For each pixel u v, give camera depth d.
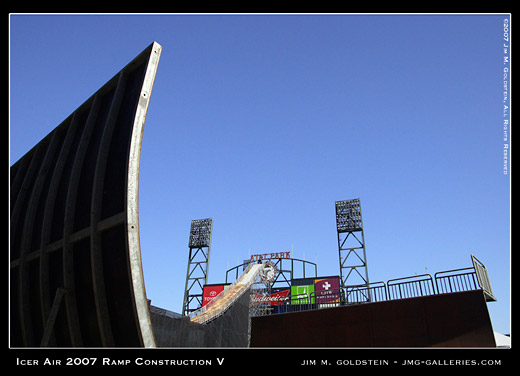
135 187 15.28
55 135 22.88
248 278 63.28
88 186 17.80
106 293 16.00
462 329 16.30
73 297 17.06
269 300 57.53
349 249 67.50
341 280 64.88
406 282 19.23
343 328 20.31
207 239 79.88
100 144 17.19
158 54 17.67
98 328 16.20
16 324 21.59
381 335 18.77
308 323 21.88
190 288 75.00
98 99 20.11
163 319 34.47
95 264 15.76
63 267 17.20
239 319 52.59
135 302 14.30
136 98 17.02
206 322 43.91
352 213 70.56
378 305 19.45
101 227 15.92
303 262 73.88
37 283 19.91
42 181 21.83
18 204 23.50
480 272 17.73
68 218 17.59
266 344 23.02
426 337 17.23
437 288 18.09
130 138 15.64
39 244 20.33
